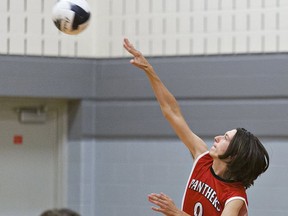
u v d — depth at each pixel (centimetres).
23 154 1812
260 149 972
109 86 1786
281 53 1666
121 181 1777
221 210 963
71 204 1792
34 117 1806
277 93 1662
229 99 1700
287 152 1650
